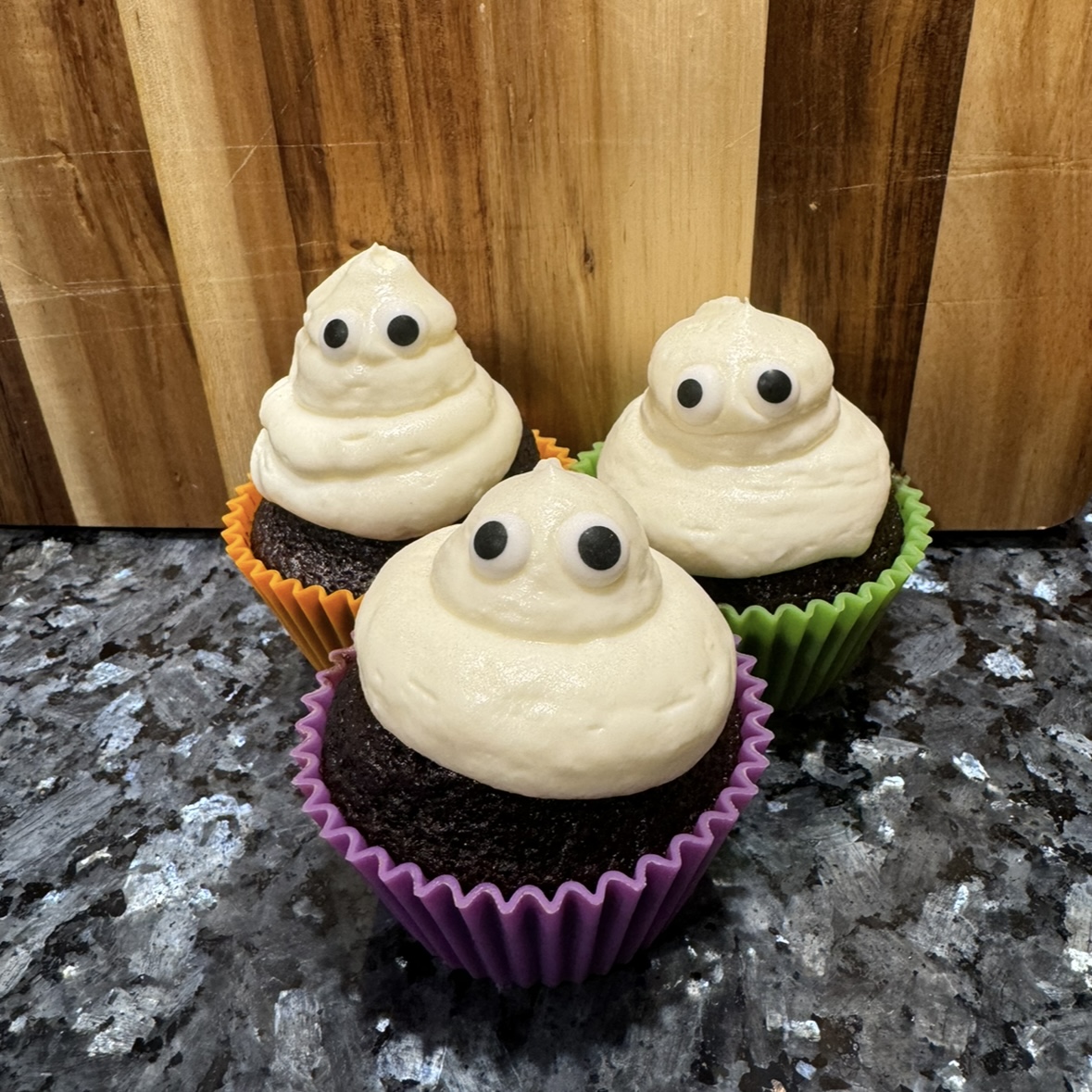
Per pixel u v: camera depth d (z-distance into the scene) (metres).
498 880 0.14
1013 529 0.24
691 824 0.15
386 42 0.20
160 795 0.19
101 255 0.22
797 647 0.19
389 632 0.15
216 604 0.24
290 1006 0.16
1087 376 0.22
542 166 0.21
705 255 0.21
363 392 0.19
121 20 0.20
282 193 0.21
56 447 0.25
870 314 0.22
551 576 0.14
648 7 0.19
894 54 0.19
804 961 0.16
